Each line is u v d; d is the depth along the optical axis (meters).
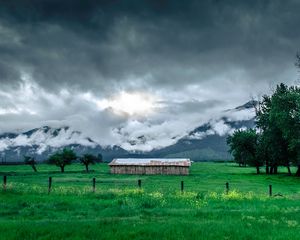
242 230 16.89
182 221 19.77
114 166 108.19
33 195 31.30
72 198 29.88
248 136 111.06
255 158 109.69
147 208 25.53
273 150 93.81
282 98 78.56
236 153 114.19
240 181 70.75
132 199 28.77
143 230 16.45
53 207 24.94
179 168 105.56
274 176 90.19
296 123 77.00
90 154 120.56
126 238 15.19
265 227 18.06
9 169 133.75
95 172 112.81
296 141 75.88
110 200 29.06
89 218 21.08
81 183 59.72
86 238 15.12
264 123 98.25
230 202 29.39
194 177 87.12
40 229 16.31
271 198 32.59
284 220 20.53
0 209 23.58
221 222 19.31
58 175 89.50
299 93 77.38
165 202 27.98
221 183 64.31
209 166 186.12
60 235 15.43
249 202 29.58
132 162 109.50
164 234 15.85
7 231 15.95
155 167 107.12
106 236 15.33
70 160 115.88
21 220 19.94
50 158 115.12
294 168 163.62
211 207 26.44
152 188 49.69
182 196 32.44
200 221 19.83
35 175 88.19
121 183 61.19
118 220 19.28
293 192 46.75
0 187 34.06
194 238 15.27
